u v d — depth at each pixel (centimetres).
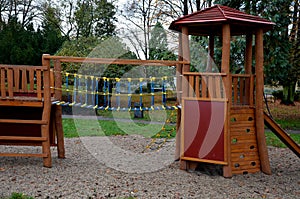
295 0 1302
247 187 509
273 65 1166
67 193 449
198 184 514
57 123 657
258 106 590
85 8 2092
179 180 530
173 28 616
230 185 514
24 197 411
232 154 572
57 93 653
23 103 569
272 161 702
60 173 545
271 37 1167
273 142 924
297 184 537
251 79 596
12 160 628
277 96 2094
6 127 611
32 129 612
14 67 567
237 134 579
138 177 541
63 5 2159
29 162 613
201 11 573
